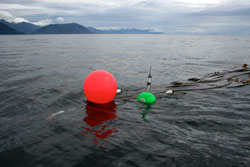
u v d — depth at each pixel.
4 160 3.02
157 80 9.51
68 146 3.40
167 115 4.94
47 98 6.27
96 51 26.41
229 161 3.00
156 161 2.97
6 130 4.04
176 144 3.50
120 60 17.31
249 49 29.14
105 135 3.82
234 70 11.80
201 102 6.05
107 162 2.93
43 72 10.93
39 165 2.88
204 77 10.11
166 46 38.56
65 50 27.27
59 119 4.62
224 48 31.78
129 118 4.70
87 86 5.54
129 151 3.24
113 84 5.62
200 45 41.31
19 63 14.26
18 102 5.84
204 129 4.17
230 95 6.84
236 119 4.72
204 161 2.99
